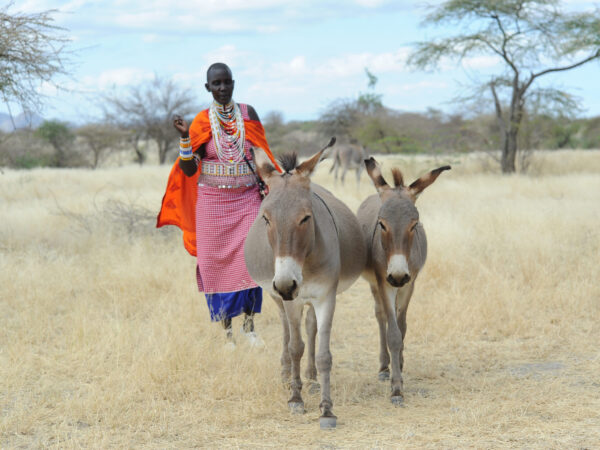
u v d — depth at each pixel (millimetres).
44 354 4875
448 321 5504
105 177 19484
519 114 19438
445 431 3455
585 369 4535
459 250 7492
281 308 4320
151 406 3887
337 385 4387
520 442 3256
